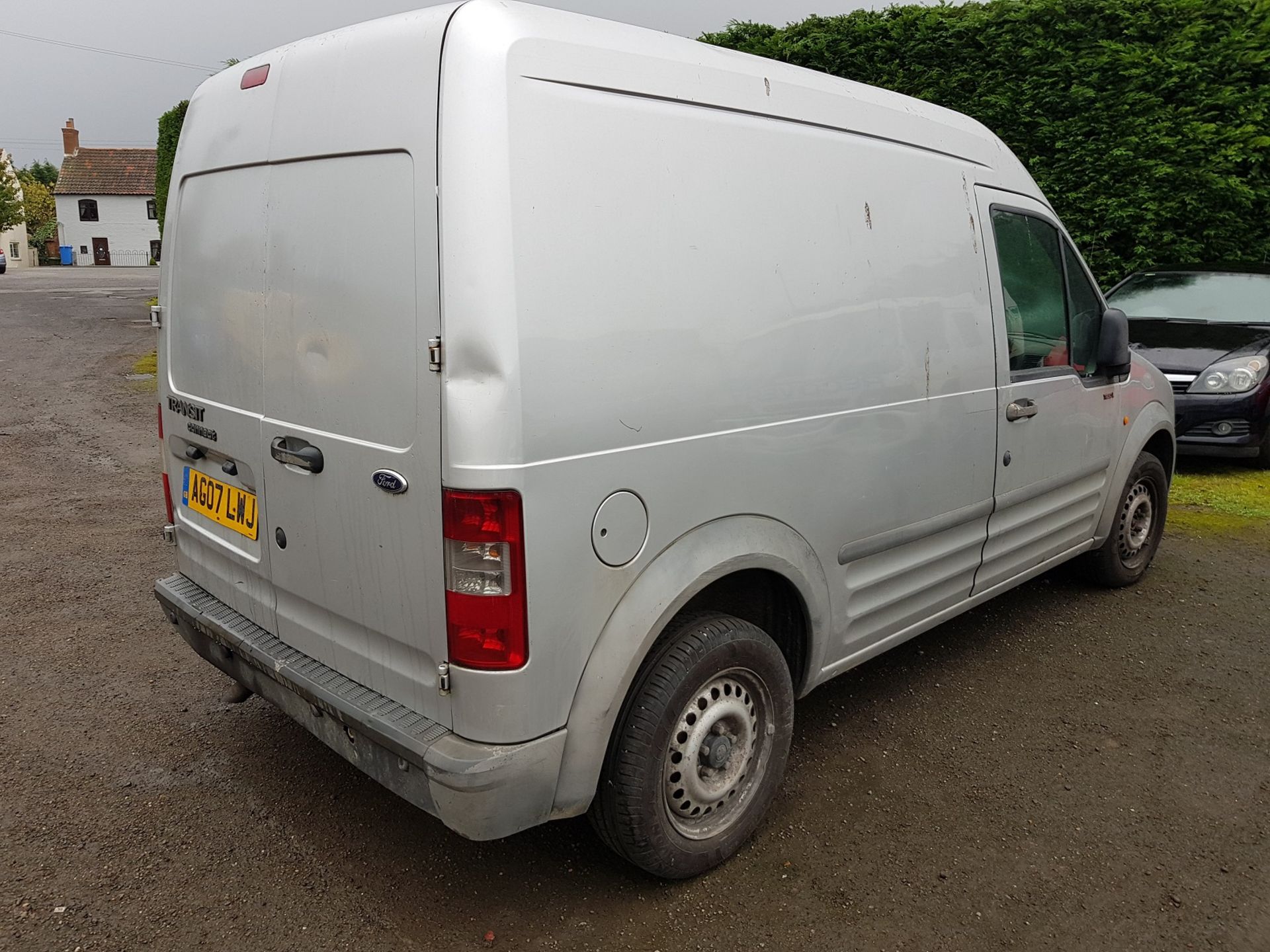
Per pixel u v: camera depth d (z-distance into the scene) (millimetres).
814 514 2949
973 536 3746
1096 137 8805
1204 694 3990
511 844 2947
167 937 2502
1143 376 4852
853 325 3010
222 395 2936
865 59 9680
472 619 2207
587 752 2416
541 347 2166
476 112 2104
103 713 3693
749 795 2877
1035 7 8711
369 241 2311
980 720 3754
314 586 2654
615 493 2350
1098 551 4898
